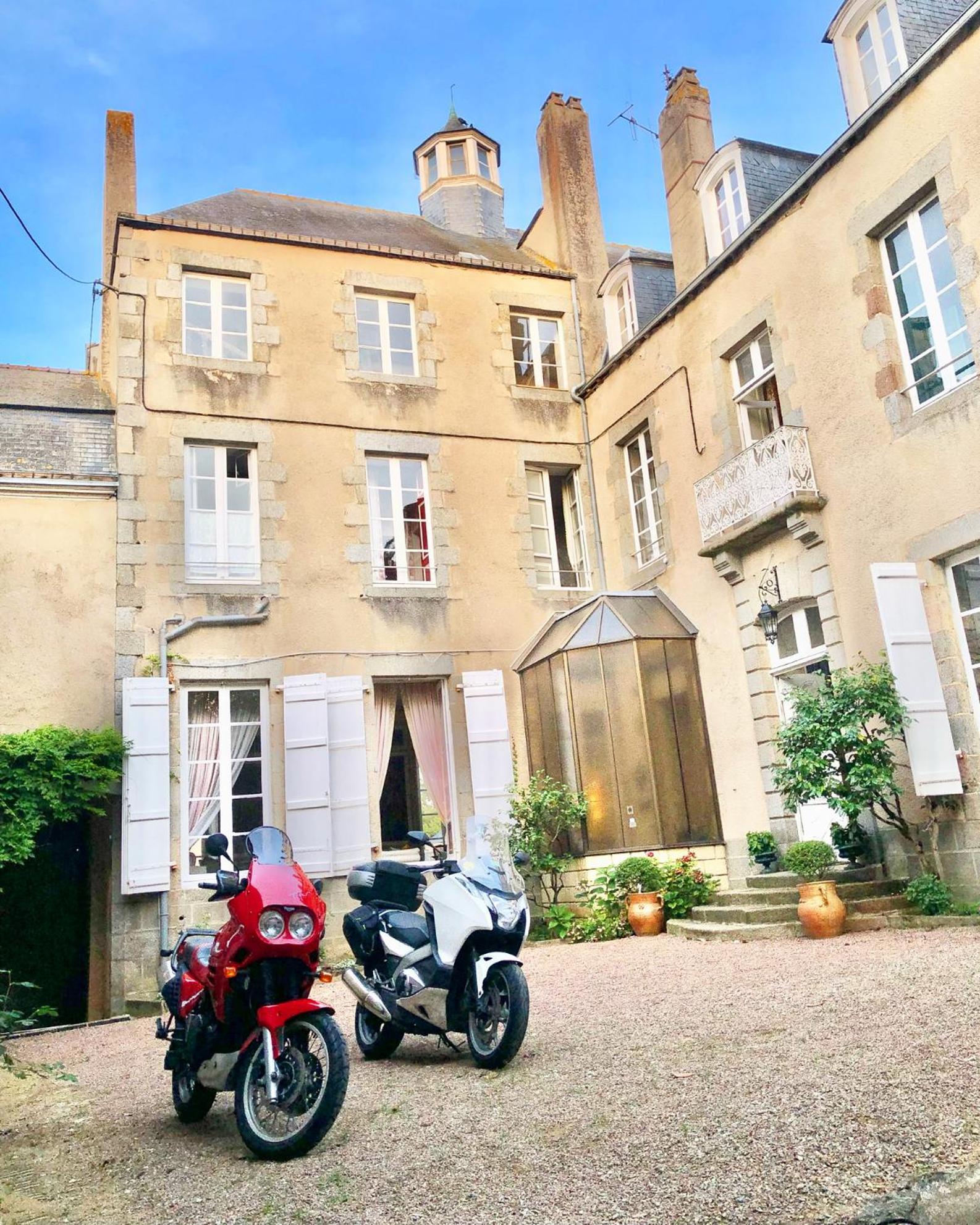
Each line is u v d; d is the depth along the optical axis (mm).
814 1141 3219
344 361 12992
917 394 9086
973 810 8219
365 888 5828
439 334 13734
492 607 12922
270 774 11336
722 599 11336
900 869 8844
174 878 10570
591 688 11469
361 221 15859
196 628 11359
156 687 10766
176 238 12508
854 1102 3539
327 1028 3838
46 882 11156
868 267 9422
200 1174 3754
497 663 12727
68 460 11469
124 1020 9266
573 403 14430
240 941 3980
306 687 11461
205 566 11789
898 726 8281
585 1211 2941
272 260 12961
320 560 12133
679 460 12211
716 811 11117
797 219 10359
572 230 15359
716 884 10367
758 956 7395
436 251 15023
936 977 5633
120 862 10320
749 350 11336
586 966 8062
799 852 8703
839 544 9633
